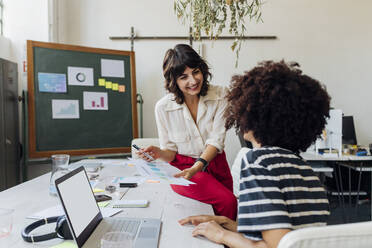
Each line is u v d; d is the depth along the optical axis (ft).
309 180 2.39
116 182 5.15
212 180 4.56
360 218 9.63
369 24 12.49
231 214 4.32
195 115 5.48
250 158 2.44
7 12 10.26
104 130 10.54
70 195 2.77
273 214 2.10
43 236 2.74
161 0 12.12
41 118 9.60
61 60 9.97
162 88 12.24
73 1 11.90
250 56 12.33
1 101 8.55
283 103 2.37
